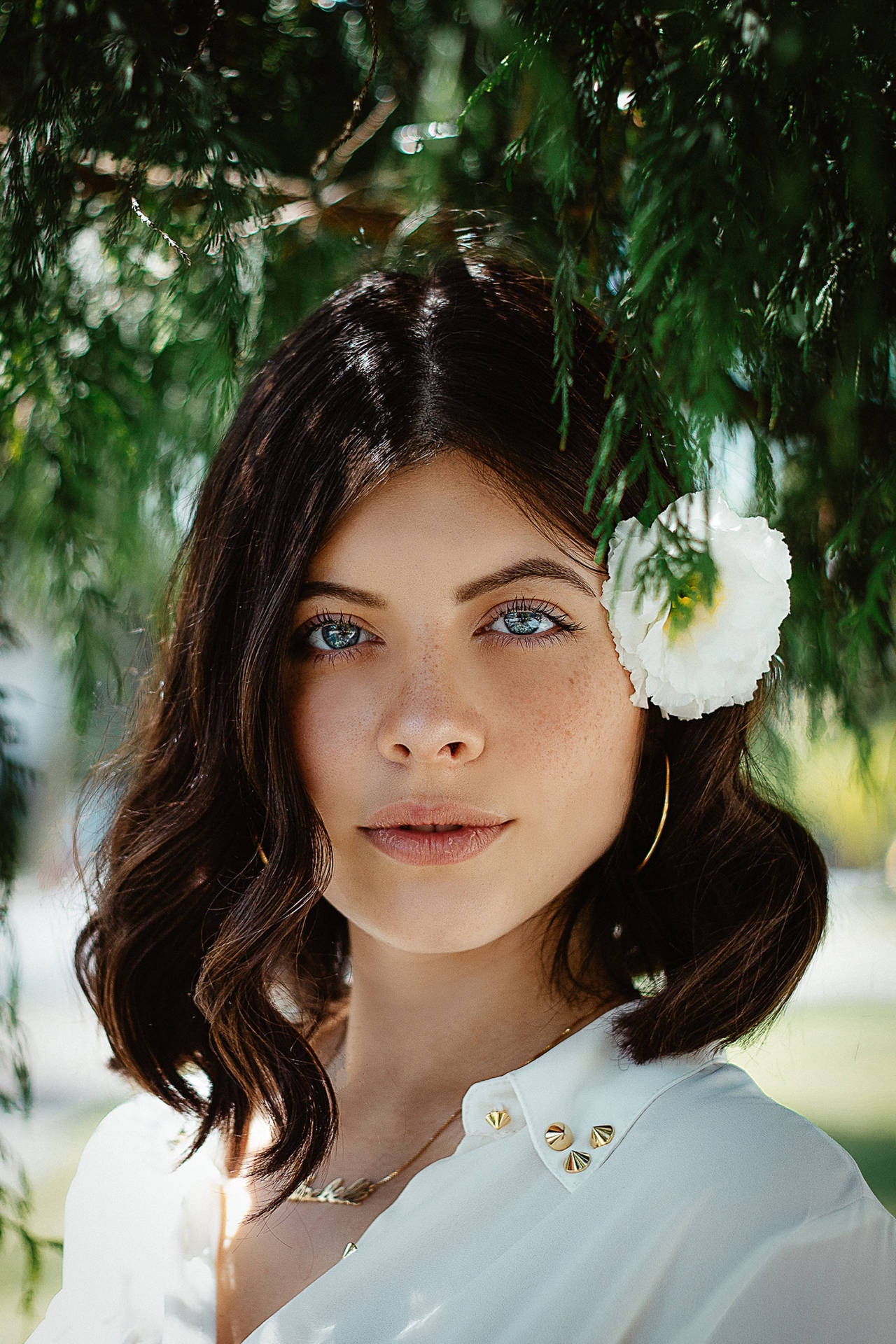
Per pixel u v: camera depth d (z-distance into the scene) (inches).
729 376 33.8
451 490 33.8
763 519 33.5
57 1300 44.9
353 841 35.4
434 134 45.3
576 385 35.1
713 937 38.4
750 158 29.4
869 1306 32.4
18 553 50.8
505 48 34.5
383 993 40.6
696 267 29.4
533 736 33.7
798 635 41.7
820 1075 129.9
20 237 39.6
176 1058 45.5
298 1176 38.7
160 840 42.4
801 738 47.6
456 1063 39.2
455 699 33.3
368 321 37.2
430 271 40.3
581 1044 36.4
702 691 32.6
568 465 34.1
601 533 32.4
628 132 38.3
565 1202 33.6
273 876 36.4
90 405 47.1
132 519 51.8
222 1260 40.1
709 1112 33.8
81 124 38.7
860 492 36.8
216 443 48.4
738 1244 31.5
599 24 32.9
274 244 46.3
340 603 34.9
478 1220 34.5
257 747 36.5
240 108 44.2
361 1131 41.2
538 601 34.3
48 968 138.5
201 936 44.3
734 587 32.2
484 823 33.9
